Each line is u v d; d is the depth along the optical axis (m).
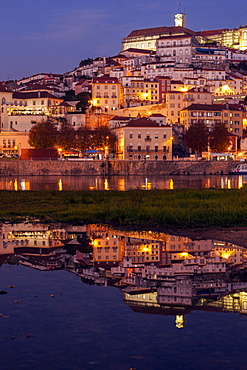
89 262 27.53
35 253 30.22
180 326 16.09
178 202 56.25
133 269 25.70
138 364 13.28
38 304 18.64
